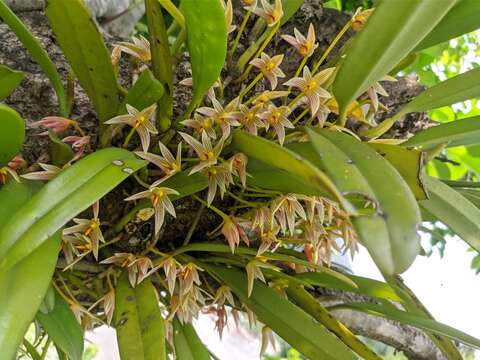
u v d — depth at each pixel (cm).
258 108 23
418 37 21
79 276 27
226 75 27
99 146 25
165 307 30
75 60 22
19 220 17
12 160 23
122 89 24
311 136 20
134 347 22
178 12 23
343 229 28
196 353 27
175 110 28
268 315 26
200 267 27
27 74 27
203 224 28
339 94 23
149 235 27
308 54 25
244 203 27
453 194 24
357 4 52
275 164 20
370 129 28
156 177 25
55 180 19
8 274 18
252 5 25
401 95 33
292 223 25
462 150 54
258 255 26
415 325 26
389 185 18
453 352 29
